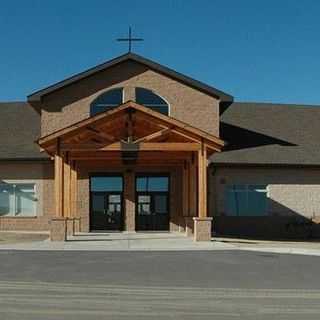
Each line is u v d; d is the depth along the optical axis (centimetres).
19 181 3469
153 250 2370
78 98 3369
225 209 3447
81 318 1044
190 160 3102
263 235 3450
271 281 1534
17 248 2417
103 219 3469
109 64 3362
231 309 1139
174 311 1113
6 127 3738
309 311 1130
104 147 2697
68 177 3014
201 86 3400
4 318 1041
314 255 2220
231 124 3828
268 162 3453
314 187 3522
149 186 3491
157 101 3409
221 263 1917
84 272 1677
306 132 3794
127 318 1046
